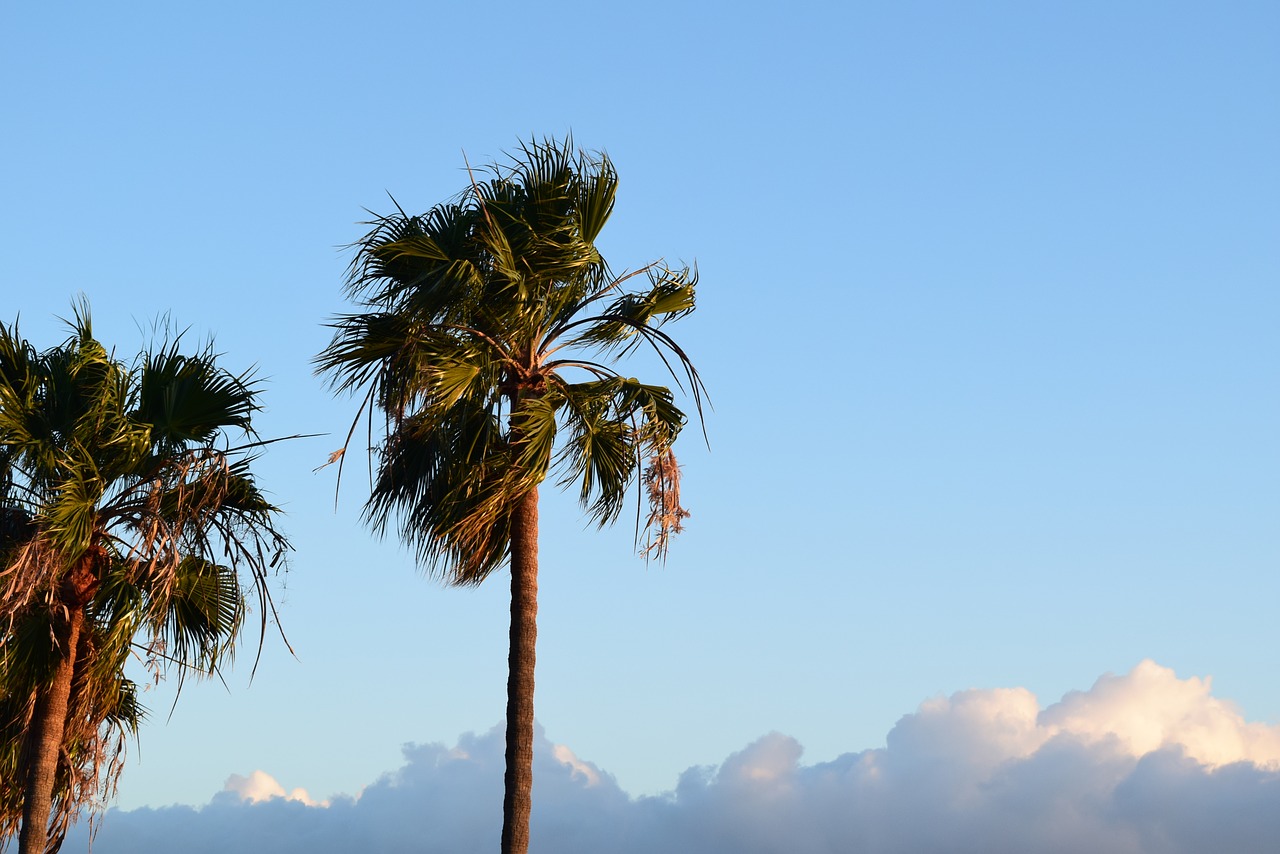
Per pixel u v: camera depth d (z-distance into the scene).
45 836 17.03
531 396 15.89
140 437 17.64
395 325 15.13
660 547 15.66
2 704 18.16
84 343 18.55
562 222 15.87
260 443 18.27
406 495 15.96
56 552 16.36
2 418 16.83
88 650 17.80
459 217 15.80
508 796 14.57
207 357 18.47
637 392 16.02
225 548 18.23
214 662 18.11
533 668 15.13
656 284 16.88
